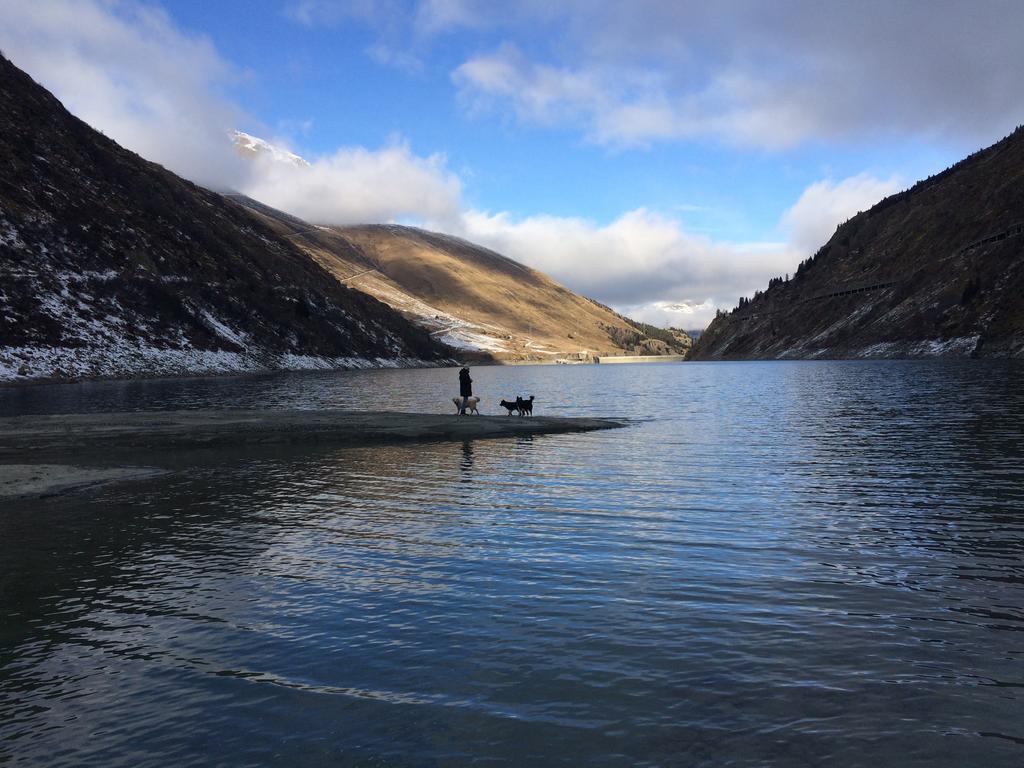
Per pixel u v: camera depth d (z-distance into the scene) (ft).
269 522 39.60
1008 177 645.92
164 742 16.12
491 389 250.16
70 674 19.88
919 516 38.68
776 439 80.48
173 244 472.44
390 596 26.32
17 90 472.44
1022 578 27.35
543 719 16.78
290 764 15.01
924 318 539.70
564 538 35.01
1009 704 17.06
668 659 20.15
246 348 431.02
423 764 14.85
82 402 173.06
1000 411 107.86
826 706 17.13
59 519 40.83
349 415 115.65
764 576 28.07
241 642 22.06
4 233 338.75
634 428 96.89
